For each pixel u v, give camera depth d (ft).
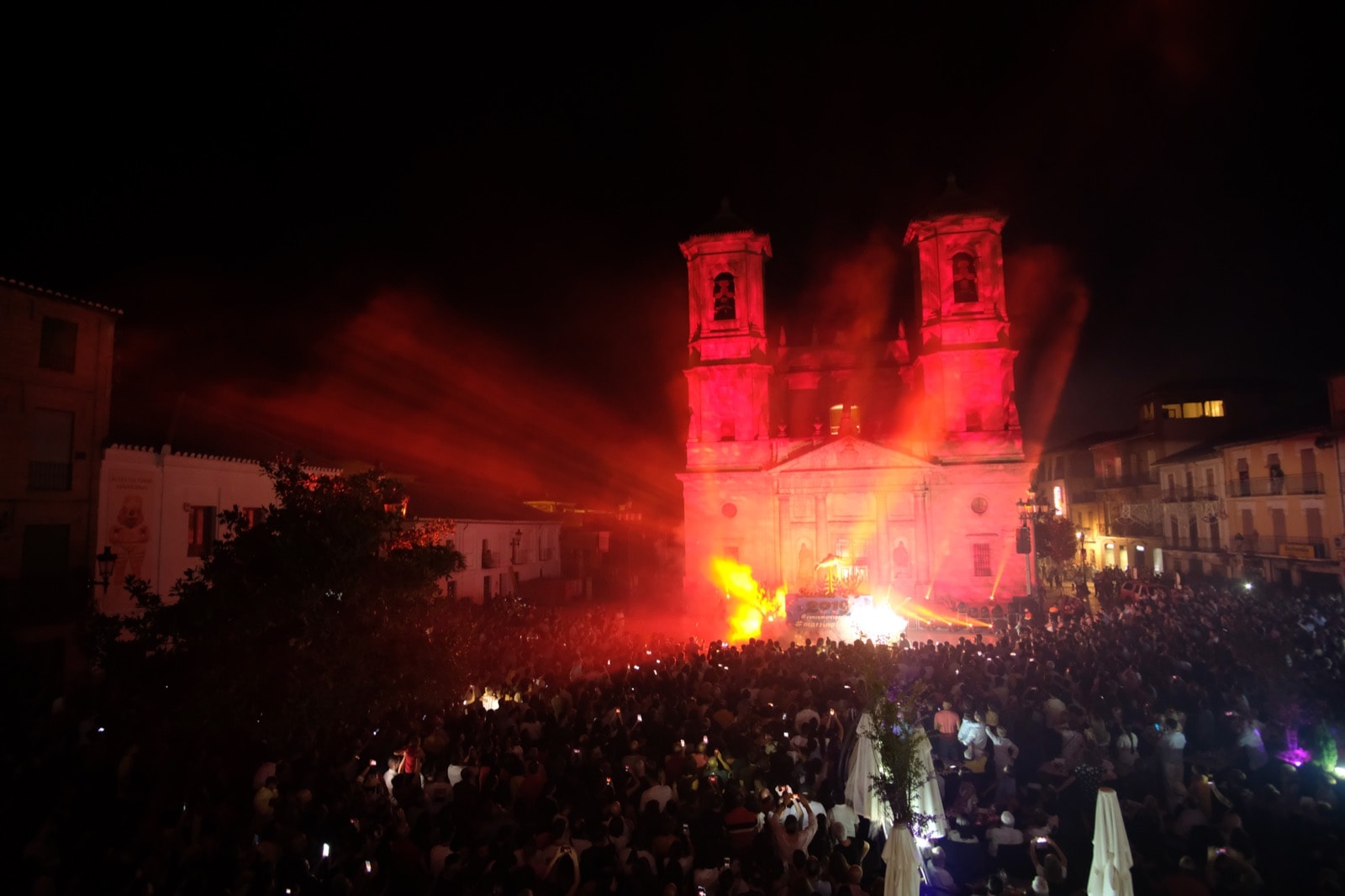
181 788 44.68
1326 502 133.59
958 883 39.22
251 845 36.81
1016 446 160.25
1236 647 72.08
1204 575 167.32
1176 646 73.82
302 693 49.70
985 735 49.11
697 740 49.14
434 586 57.62
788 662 71.41
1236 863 35.22
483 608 121.70
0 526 73.77
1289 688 60.75
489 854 34.68
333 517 52.95
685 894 32.94
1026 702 58.95
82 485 81.76
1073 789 48.44
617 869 33.37
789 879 32.12
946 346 163.12
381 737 49.32
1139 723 53.62
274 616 49.78
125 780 44.34
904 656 74.54
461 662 57.52
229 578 51.24
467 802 40.06
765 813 38.22
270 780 43.29
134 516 86.79
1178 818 41.14
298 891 33.55
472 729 50.62
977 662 69.77
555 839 34.09
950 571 159.84
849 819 39.09
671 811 38.93
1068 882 39.91
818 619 135.95
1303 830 42.06
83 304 82.48
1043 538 159.74
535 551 186.29
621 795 41.42
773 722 51.29
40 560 78.02
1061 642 79.25
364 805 39.93
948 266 164.96
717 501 170.40
